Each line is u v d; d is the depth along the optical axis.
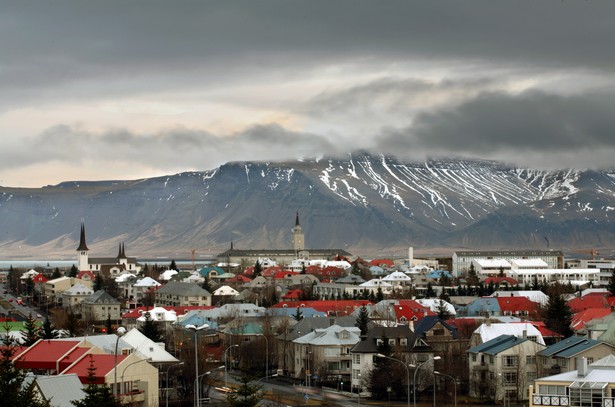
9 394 184.62
